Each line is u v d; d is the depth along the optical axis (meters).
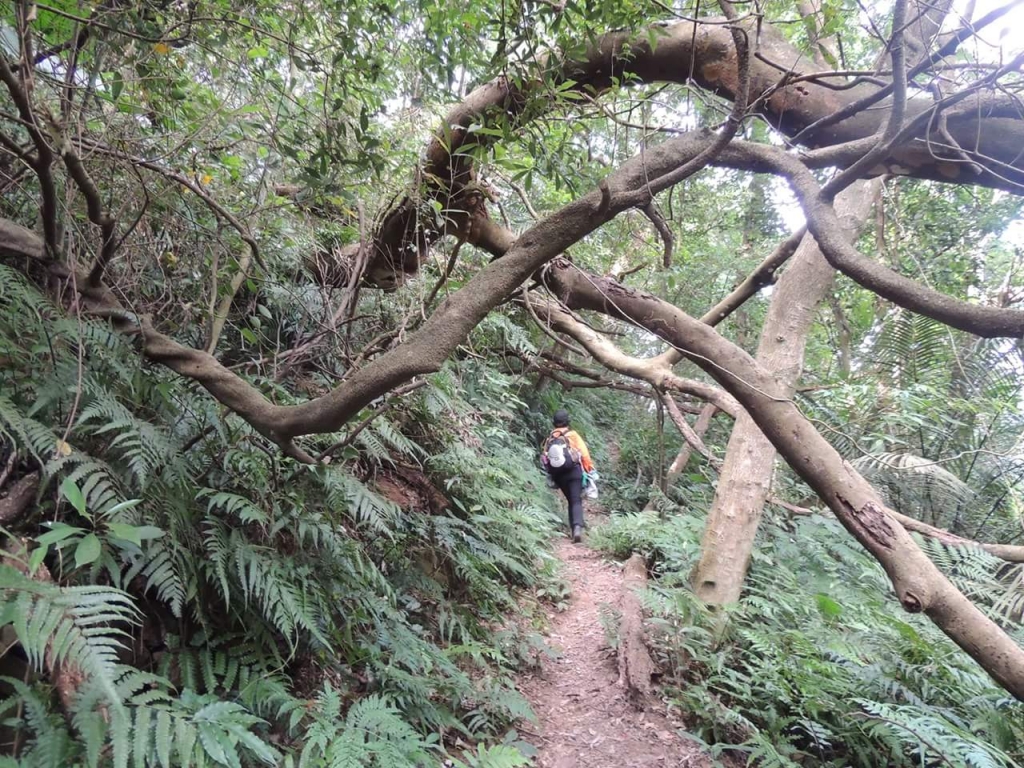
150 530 1.57
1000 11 1.71
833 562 5.97
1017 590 5.42
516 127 2.55
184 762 1.55
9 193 2.71
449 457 4.85
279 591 2.43
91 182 2.09
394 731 2.43
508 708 3.53
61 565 1.76
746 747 3.55
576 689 4.20
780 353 5.66
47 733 1.49
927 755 3.53
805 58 3.10
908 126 1.87
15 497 1.88
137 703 1.61
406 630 3.44
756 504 5.26
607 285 3.52
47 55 2.23
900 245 8.50
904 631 4.31
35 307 2.11
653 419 11.46
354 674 2.99
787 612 5.01
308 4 2.62
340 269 4.29
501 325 6.14
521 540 5.63
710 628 4.57
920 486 6.49
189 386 2.69
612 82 2.90
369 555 3.73
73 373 2.14
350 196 2.96
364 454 4.06
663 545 6.20
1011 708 4.04
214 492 2.43
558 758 3.41
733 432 5.51
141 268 2.87
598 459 11.15
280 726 2.44
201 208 3.23
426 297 3.93
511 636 4.40
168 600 2.27
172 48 2.38
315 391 3.85
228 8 2.34
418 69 3.04
